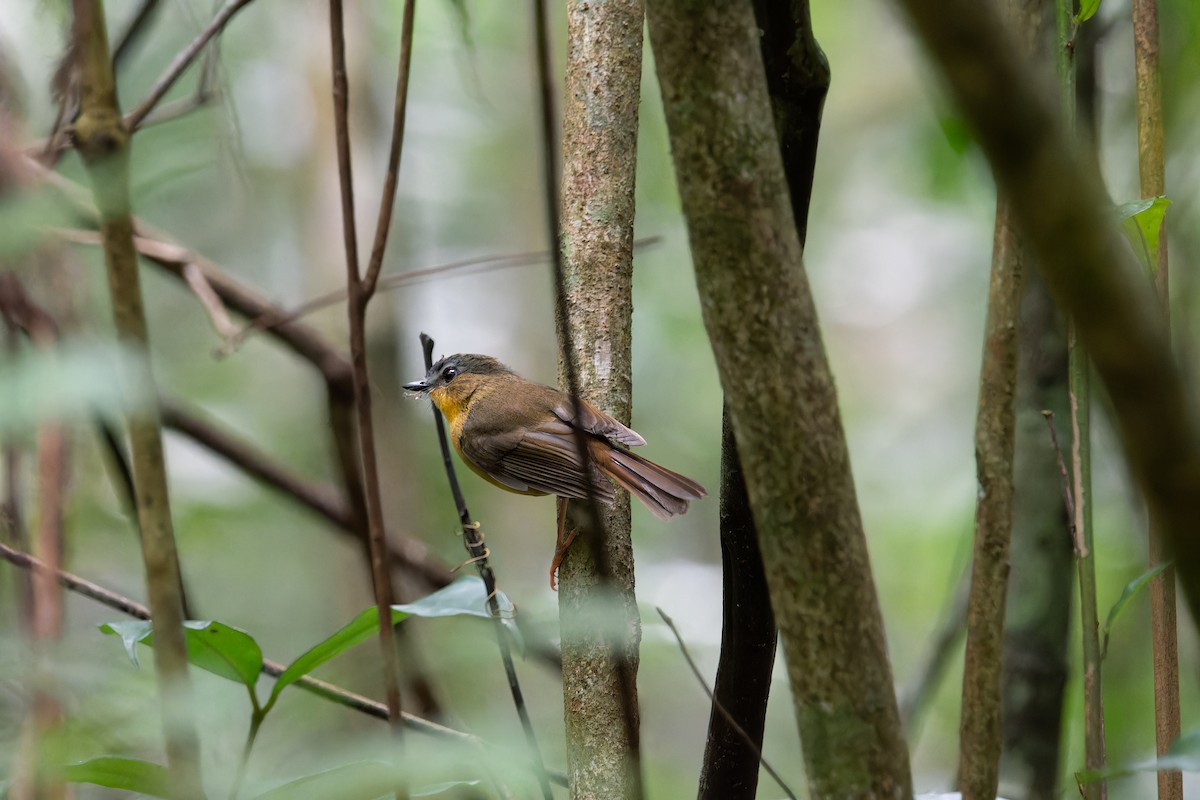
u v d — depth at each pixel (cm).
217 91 583
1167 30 882
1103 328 217
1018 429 702
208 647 412
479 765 363
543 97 327
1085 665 400
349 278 381
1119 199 949
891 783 302
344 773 337
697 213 288
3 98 506
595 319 557
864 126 1758
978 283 1781
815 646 298
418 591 923
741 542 448
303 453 1500
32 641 347
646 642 601
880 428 1878
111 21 955
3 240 239
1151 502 230
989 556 343
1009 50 199
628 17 555
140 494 296
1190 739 348
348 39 1282
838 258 1894
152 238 796
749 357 289
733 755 465
